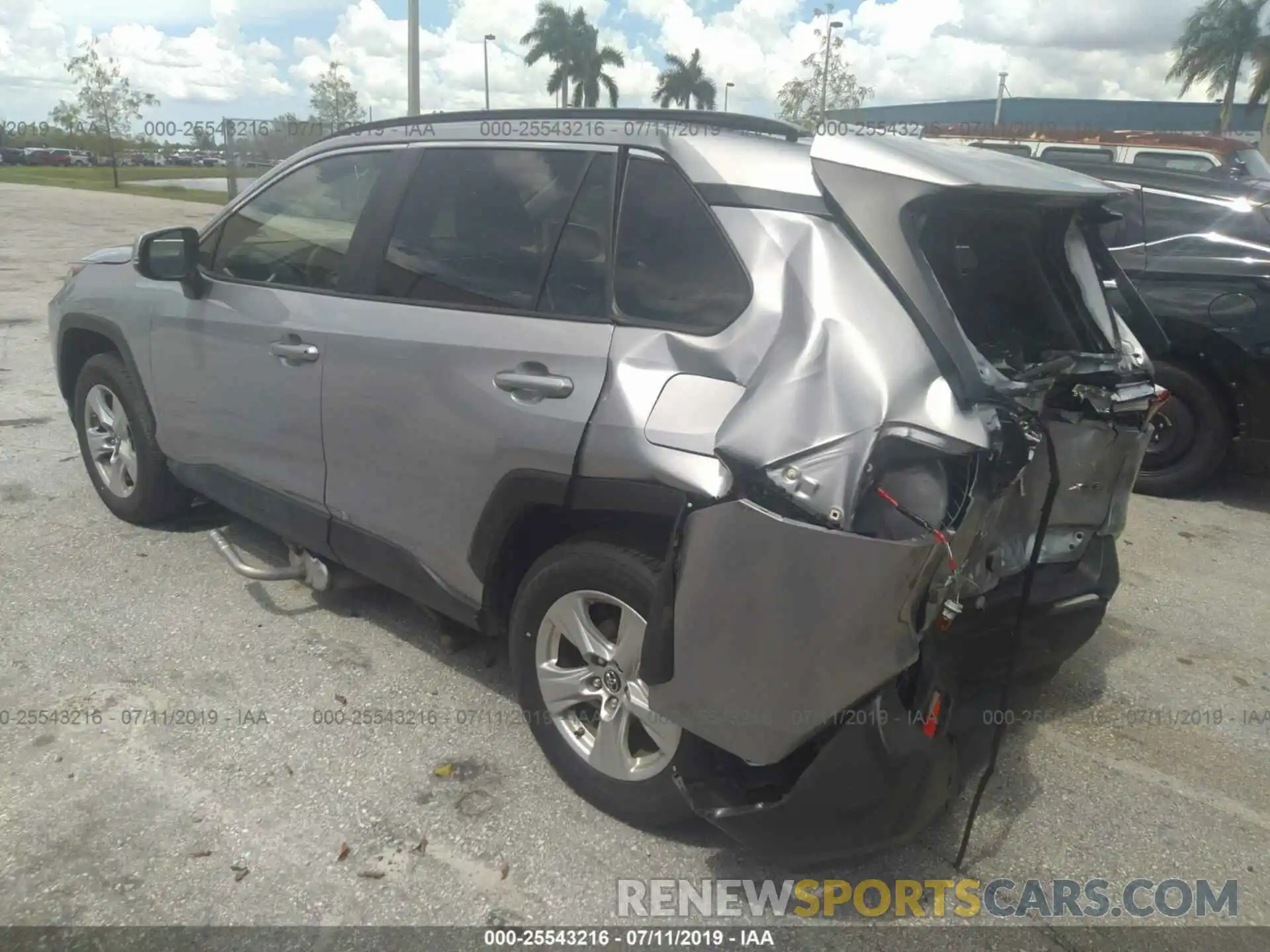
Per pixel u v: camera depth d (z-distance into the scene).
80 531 4.89
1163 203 6.25
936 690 2.58
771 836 2.54
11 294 11.91
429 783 3.12
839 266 2.53
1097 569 3.43
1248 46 30.38
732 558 2.39
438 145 3.46
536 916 2.63
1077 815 3.15
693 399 2.59
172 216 24.12
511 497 2.97
